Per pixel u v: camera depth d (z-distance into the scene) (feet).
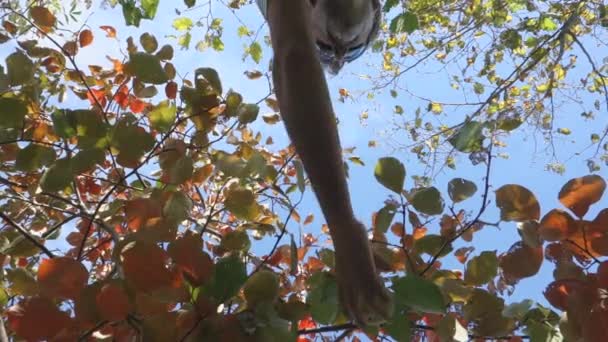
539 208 4.64
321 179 3.76
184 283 4.13
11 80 5.78
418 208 4.93
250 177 6.85
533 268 4.67
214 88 7.04
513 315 4.40
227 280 4.10
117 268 5.04
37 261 8.09
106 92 9.21
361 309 3.69
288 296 7.46
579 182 4.40
